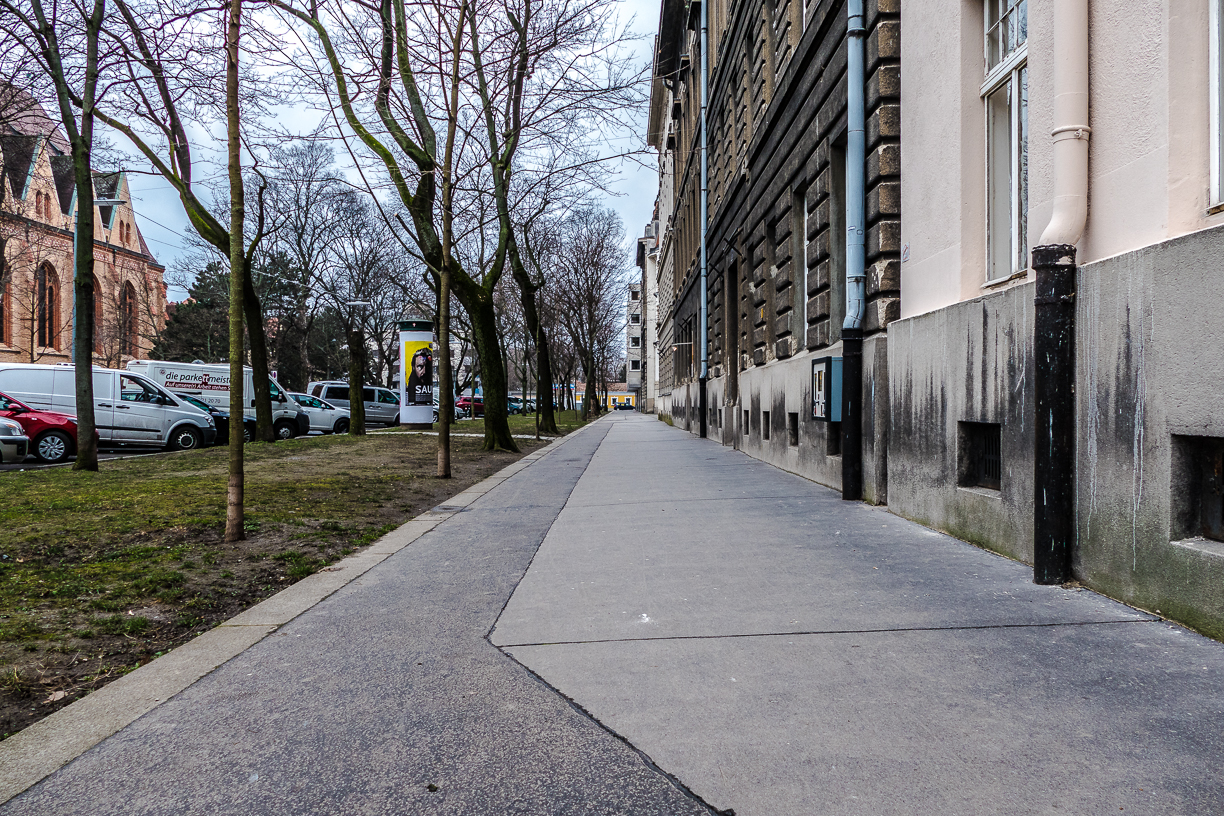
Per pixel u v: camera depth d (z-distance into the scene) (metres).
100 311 57.12
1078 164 4.58
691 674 3.46
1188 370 3.67
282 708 3.23
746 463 14.18
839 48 9.02
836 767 2.56
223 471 12.93
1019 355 5.20
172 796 2.52
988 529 5.67
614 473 13.19
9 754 2.84
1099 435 4.35
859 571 5.20
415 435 26.48
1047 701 2.99
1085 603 4.21
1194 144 3.94
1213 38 3.87
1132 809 2.24
